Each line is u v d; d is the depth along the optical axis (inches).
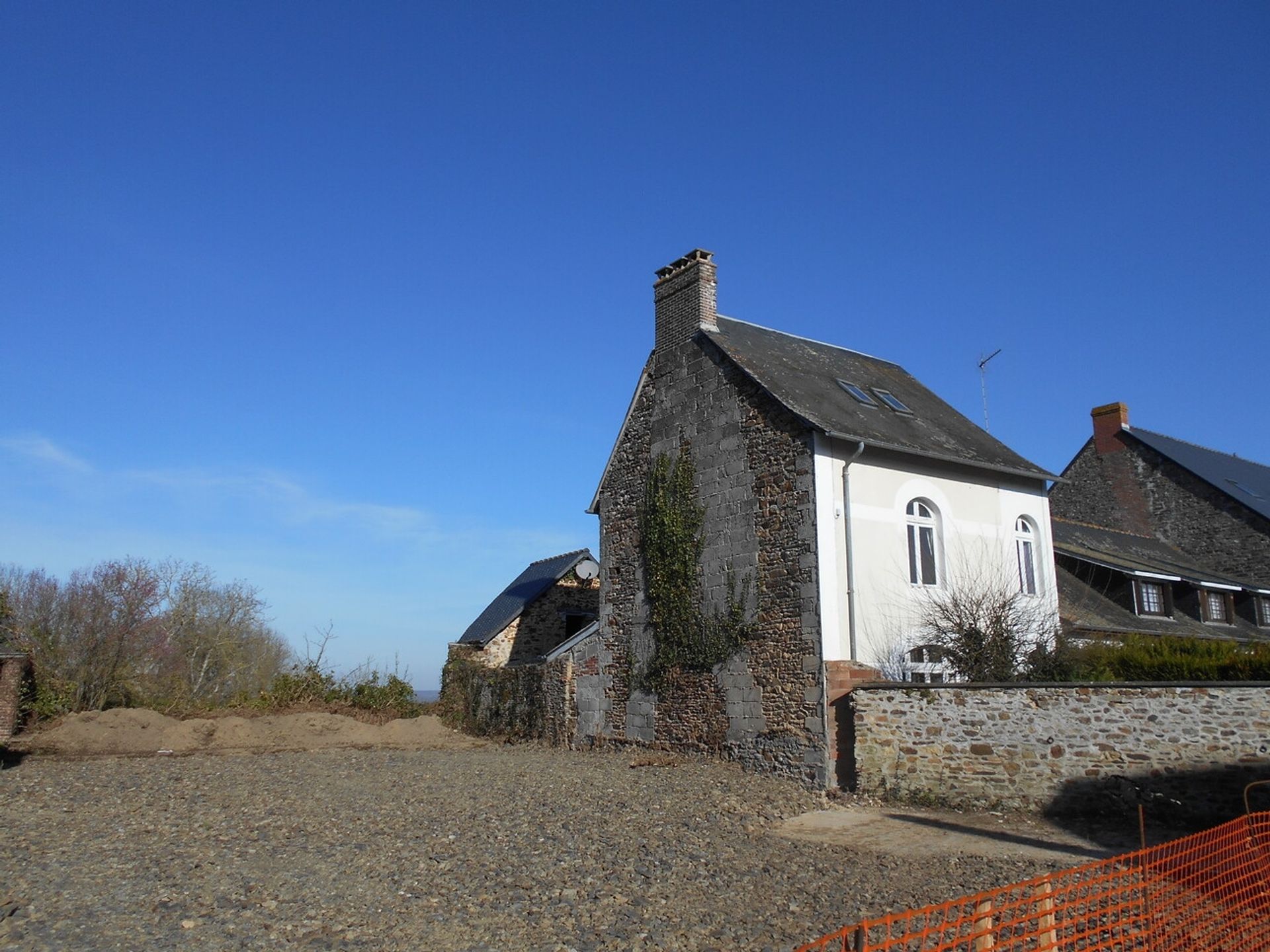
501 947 284.0
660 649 718.5
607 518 800.3
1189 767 454.6
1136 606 906.1
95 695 1031.0
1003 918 310.2
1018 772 498.6
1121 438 1239.5
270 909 315.6
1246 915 288.5
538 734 856.9
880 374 854.5
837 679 587.8
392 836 429.1
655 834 436.8
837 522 624.1
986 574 703.1
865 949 187.2
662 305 781.3
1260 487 1264.8
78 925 295.7
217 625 1390.3
